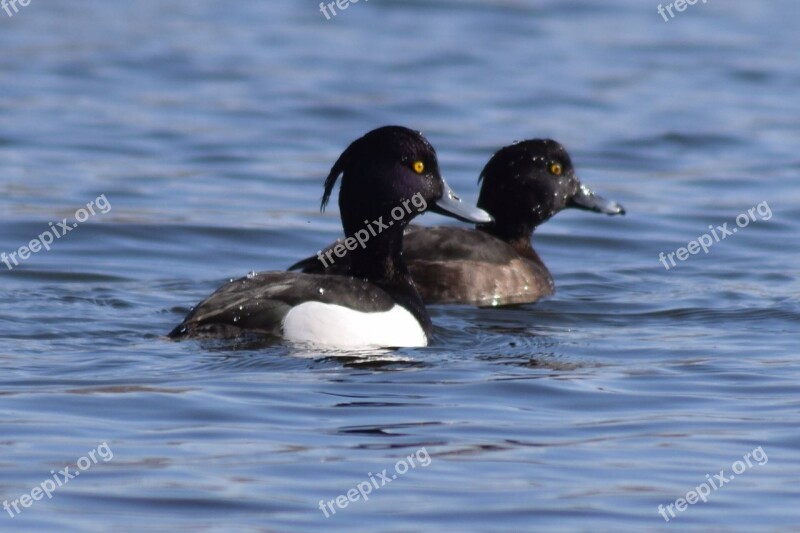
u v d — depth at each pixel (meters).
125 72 26.75
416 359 11.02
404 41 30.16
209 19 32.19
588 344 11.89
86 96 24.89
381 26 31.70
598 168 21.03
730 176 20.66
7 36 29.34
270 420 9.21
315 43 29.88
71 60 27.48
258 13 33.00
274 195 18.98
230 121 23.42
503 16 32.94
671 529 7.62
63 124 22.72
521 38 30.72
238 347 10.73
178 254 15.99
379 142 12.16
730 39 30.62
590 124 23.62
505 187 15.08
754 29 31.73
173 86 25.86
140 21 31.59
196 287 14.30
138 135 22.20
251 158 21.06
